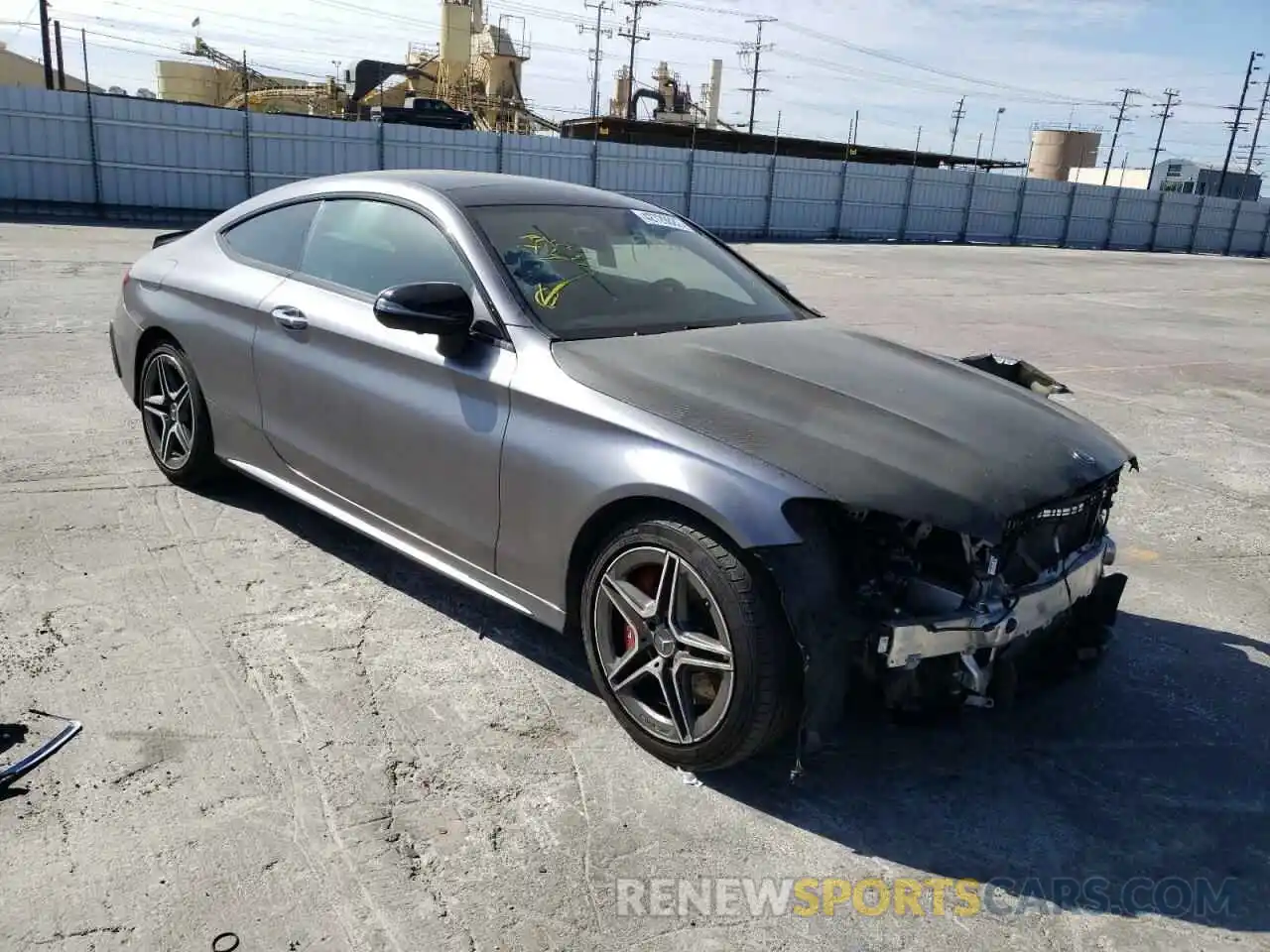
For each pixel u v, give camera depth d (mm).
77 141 25000
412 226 3629
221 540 4168
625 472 2723
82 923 2156
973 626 2557
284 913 2221
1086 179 89125
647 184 33594
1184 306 17000
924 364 3494
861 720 3154
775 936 2256
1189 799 2854
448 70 51188
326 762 2762
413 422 3334
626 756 2877
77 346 7660
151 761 2717
